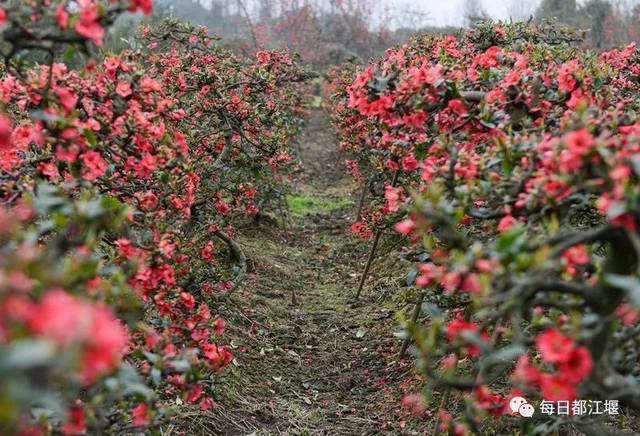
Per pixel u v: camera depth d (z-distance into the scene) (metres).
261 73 5.70
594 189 1.62
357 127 6.39
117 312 1.76
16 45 1.71
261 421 3.79
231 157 5.63
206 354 2.38
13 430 0.96
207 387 2.66
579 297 1.66
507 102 2.67
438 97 2.61
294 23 17.64
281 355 4.79
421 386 3.89
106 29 1.71
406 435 3.56
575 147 1.54
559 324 1.67
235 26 21.41
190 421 3.46
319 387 4.37
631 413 2.98
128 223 2.41
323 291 6.26
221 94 5.20
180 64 5.48
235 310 5.20
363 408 4.02
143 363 2.13
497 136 2.10
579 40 5.91
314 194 10.41
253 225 7.72
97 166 2.26
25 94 2.39
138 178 2.86
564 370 1.33
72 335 0.87
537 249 1.54
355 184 10.49
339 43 19.69
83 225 1.66
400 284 5.61
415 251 3.06
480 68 3.53
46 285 1.17
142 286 2.18
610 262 1.65
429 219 1.79
